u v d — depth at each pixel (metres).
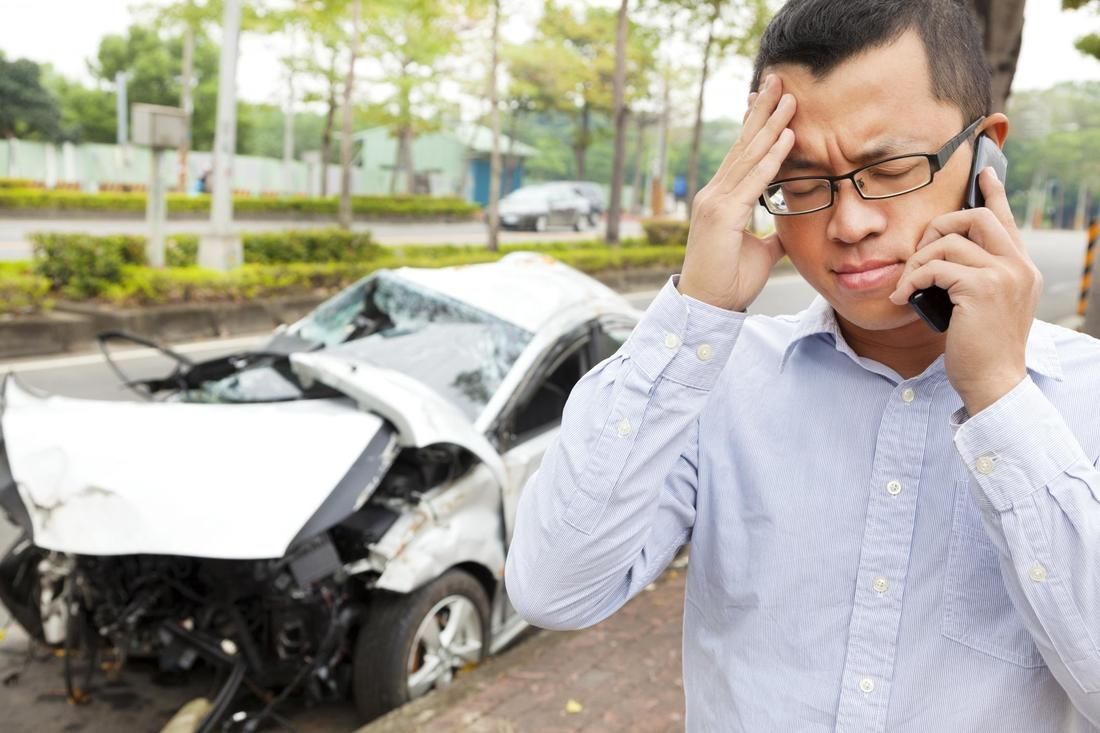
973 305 0.96
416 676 3.28
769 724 1.14
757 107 1.07
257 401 3.64
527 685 3.36
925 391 1.10
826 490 1.13
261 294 12.08
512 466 3.64
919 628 1.08
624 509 1.14
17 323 9.27
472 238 25.27
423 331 4.04
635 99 29.19
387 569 3.09
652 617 4.02
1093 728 1.05
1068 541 0.94
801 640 1.13
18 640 3.86
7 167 31.16
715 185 1.11
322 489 2.95
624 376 1.13
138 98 41.03
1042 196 75.94
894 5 1.00
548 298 4.26
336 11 17.73
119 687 3.49
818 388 1.17
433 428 3.19
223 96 12.24
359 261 14.77
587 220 29.22
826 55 1.01
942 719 1.06
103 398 7.78
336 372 3.32
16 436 3.16
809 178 1.04
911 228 1.03
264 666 3.11
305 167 37.81
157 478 2.92
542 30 25.31
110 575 3.12
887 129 1.00
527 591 1.20
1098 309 7.03
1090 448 1.04
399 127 28.98
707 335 1.11
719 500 1.20
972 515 1.06
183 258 12.89
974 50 1.04
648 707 3.24
